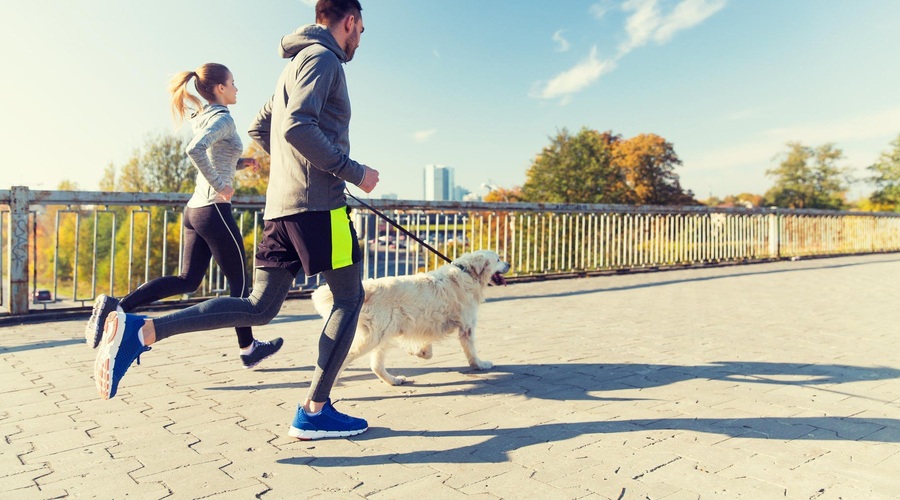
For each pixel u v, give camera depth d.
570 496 2.06
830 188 56.41
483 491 2.10
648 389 3.52
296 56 2.54
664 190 51.56
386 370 4.06
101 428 2.75
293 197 2.55
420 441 2.63
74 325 5.50
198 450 2.49
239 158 3.81
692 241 13.38
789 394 3.40
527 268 10.20
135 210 6.38
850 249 18.09
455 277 3.98
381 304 3.58
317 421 2.63
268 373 3.85
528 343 4.95
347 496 2.05
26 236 5.67
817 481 2.20
